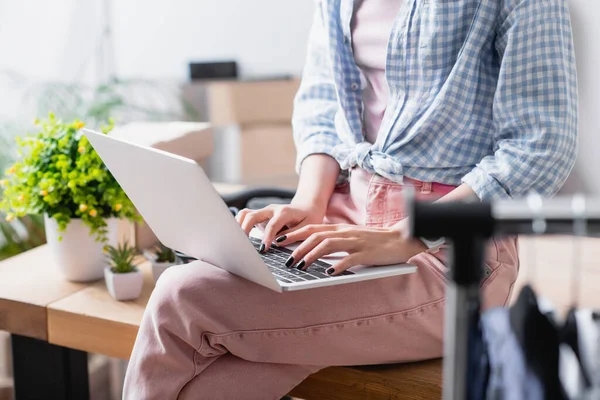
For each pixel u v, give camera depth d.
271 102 3.98
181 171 1.08
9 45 4.21
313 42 1.70
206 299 1.21
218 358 1.26
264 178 4.08
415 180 1.40
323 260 1.26
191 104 4.04
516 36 1.31
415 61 1.39
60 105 3.51
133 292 1.69
